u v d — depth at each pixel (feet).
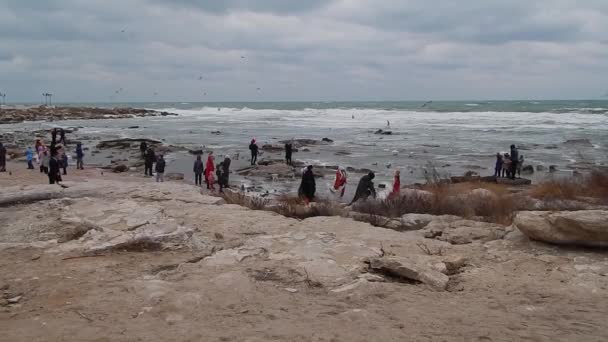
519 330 16.07
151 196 39.19
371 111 314.55
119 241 24.99
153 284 19.54
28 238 26.63
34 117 260.42
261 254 24.72
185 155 108.58
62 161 74.54
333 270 22.12
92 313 16.84
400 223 37.01
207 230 29.53
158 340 14.73
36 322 16.06
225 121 245.65
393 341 15.03
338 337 15.25
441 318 17.06
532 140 134.51
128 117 295.07
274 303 18.34
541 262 23.95
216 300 18.34
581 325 16.55
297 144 129.18
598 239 25.70
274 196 61.57
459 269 23.53
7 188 39.01
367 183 51.98
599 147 115.44
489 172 84.33
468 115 246.27
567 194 48.65
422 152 110.93
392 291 19.86
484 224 34.40
